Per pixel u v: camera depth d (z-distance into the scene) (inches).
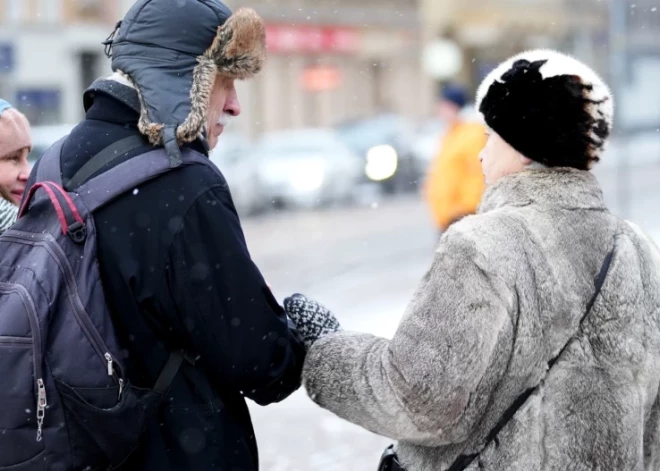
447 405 139.9
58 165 156.6
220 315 150.7
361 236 1181.1
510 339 141.3
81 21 2059.5
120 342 150.7
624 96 1051.9
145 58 156.9
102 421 142.9
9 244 149.9
